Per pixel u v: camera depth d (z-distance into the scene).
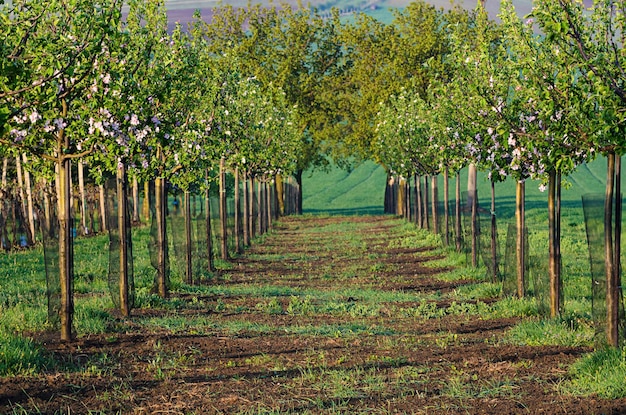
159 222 19.67
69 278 13.27
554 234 15.05
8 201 34.69
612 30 10.91
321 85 67.81
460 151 23.31
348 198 94.12
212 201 30.92
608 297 11.70
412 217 51.75
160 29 16.77
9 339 12.01
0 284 21.31
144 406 9.65
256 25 66.44
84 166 41.09
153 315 16.75
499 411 9.02
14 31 10.41
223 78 25.22
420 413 9.05
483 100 14.34
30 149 13.05
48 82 11.19
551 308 15.08
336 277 25.73
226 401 9.82
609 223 11.73
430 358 12.16
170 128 15.62
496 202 71.81
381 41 57.91
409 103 37.09
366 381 10.65
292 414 9.16
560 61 11.54
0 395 9.79
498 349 12.59
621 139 10.54
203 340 13.95
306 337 14.49
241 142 29.39
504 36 13.08
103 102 12.52
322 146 70.19
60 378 10.76
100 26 11.15
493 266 21.92
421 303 18.78
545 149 13.72
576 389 9.77
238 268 28.31
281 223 57.03
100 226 42.69
